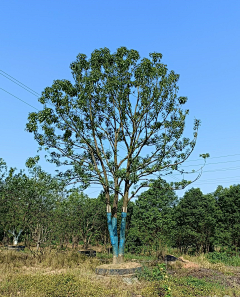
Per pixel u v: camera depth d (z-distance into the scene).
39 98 15.40
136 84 15.63
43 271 13.77
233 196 24.12
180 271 15.10
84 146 16.16
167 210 24.53
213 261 19.58
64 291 9.14
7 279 11.05
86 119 16.52
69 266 15.34
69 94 15.98
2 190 18.45
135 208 25.62
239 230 22.89
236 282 12.57
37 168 19.39
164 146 15.21
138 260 19.77
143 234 24.03
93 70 15.72
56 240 23.28
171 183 15.60
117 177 15.24
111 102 16.42
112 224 15.27
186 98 15.94
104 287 10.34
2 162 18.98
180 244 24.48
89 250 22.69
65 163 15.88
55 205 20.38
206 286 11.20
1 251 19.14
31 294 8.93
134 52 15.78
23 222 19.38
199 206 23.58
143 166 15.17
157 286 10.52
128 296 9.52
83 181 14.91
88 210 25.98
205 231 23.44
